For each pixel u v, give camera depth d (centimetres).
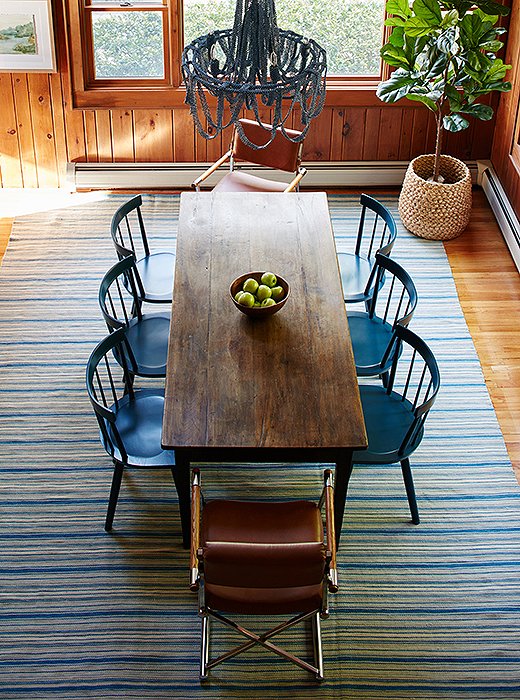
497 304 516
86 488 399
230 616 346
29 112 592
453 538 378
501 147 596
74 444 420
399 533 380
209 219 445
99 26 569
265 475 405
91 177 616
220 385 340
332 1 571
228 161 618
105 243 563
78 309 506
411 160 627
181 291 390
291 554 267
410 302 397
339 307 383
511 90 571
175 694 320
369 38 585
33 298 513
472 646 337
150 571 362
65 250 555
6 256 548
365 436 321
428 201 555
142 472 407
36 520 383
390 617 346
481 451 420
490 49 512
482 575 363
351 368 350
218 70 340
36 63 571
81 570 363
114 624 342
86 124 598
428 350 357
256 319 373
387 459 357
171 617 345
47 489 398
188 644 336
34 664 328
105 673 326
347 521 386
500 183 599
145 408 384
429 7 509
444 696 320
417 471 409
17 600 350
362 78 597
